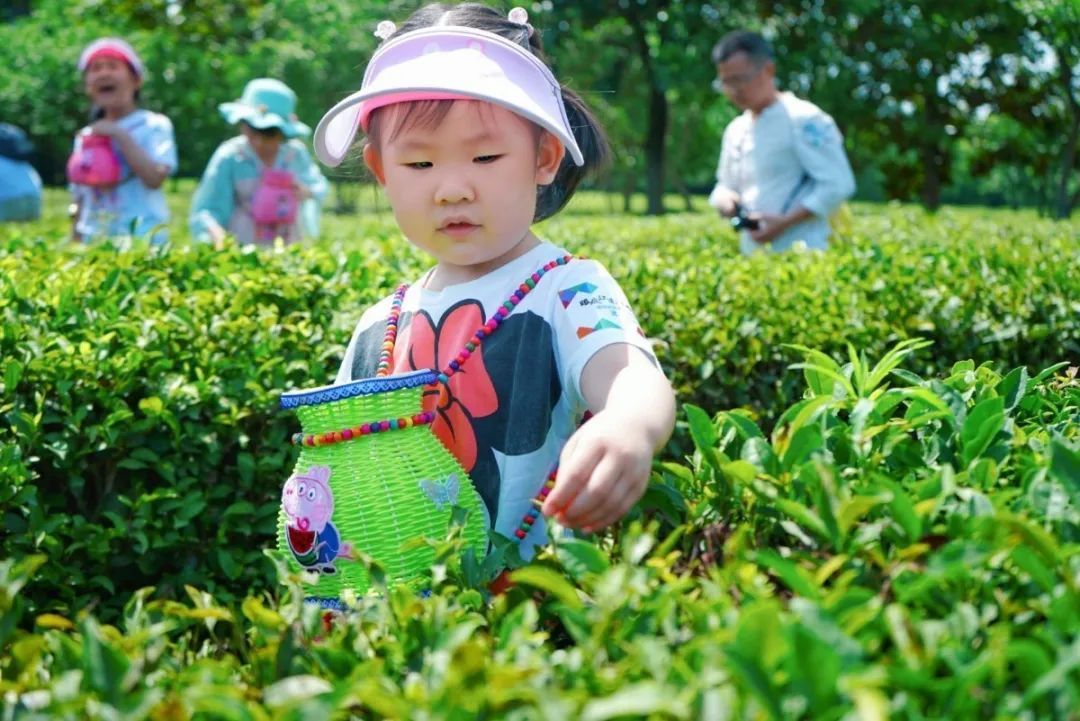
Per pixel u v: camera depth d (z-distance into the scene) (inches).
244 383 138.5
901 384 151.6
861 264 202.2
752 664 44.5
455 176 85.6
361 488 80.2
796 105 251.0
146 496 129.3
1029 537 53.2
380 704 47.3
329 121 94.0
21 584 57.0
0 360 131.1
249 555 136.8
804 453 67.9
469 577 69.9
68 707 47.5
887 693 48.1
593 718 43.2
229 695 49.4
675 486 75.7
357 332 98.5
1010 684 48.6
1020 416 85.1
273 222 273.1
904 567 55.1
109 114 273.9
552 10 832.9
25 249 198.5
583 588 61.1
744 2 775.1
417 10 98.0
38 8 1128.2
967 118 610.5
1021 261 204.1
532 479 86.0
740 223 253.6
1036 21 361.7
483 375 87.4
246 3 913.5
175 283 174.6
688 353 166.2
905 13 641.0
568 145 86.7
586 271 89.0
